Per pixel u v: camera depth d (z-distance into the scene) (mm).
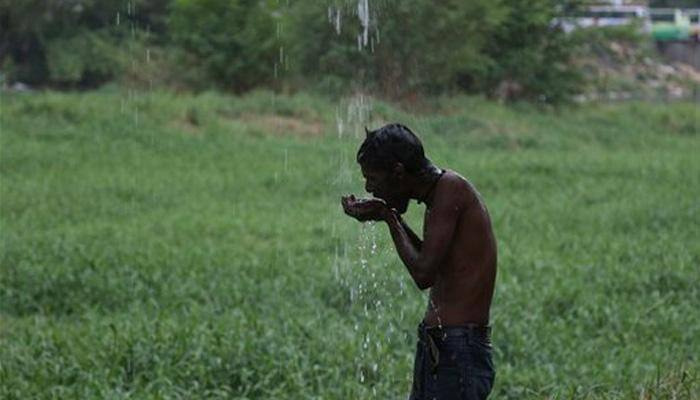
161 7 67312
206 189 32469
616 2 86812
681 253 22938
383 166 8289
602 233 26297
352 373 14234
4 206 28531
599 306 18219
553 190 33719
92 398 12992
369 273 19906
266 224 26984
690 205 29969
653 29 92500
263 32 52062
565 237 25562
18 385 13562
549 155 42562
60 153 37125
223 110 46281
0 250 22344
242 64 52344
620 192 33094
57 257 21781
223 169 36125
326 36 45062
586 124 53906
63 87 69125
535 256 22797
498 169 37219
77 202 29547
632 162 40438
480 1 47656
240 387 13766
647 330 16984
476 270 8414
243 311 17766
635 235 26125
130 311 18109
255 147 40656
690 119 57812
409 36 43719
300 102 46688
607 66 75812
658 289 20219
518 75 56031
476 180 34875
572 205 30547
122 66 61000
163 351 14789
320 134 44281
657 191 33344
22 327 17359
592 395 12828
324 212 28906
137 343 15047
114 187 31875
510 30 55562
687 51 94062
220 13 52969
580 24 62188
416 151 8305
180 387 13648
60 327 17031
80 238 24297
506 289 19172
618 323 17344
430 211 8391
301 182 33438
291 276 20641
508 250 23531
